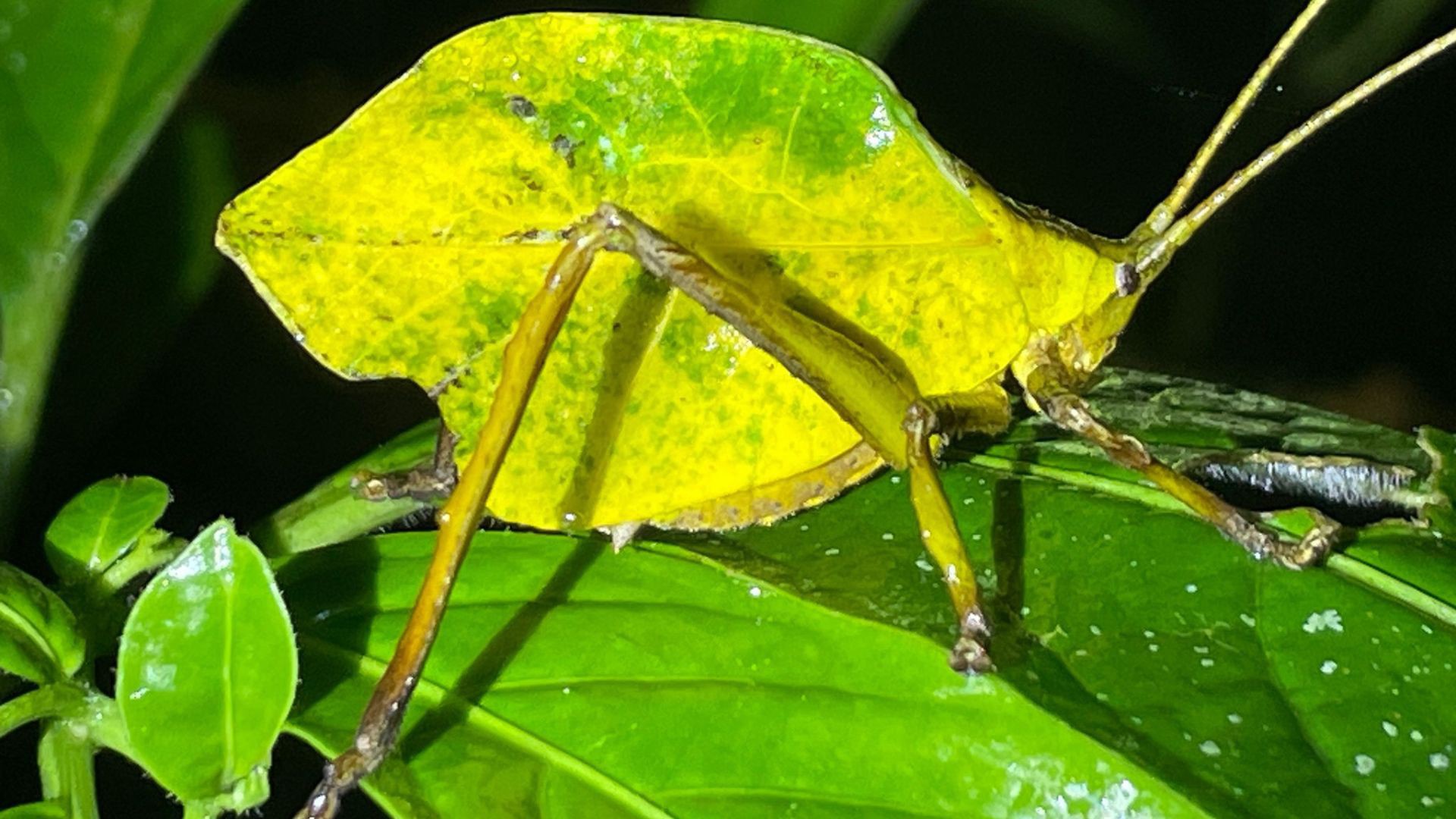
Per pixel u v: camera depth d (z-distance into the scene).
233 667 0.22
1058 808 0.22
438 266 0.23
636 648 0.23
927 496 0.23
